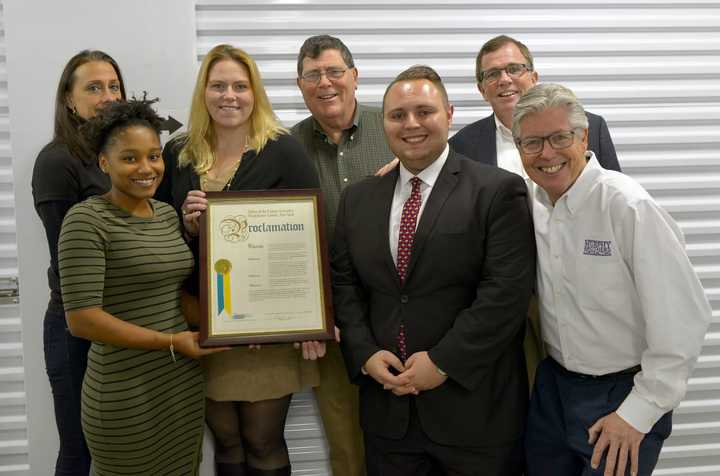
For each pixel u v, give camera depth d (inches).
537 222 71.0
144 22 95.8
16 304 100.0
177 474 75.7
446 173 73.2
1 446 100.9
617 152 107.9
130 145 67.9
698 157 108.9
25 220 96.0
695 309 60.8
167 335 71.4
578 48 105.5
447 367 68.4
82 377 82.7
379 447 76.2
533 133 62.9
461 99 104.7
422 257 70.8
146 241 70.5
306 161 81.7
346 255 78.4
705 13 107.7
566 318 68.0
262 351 80.5
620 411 62.4
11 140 94.8
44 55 94.3
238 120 79.4
